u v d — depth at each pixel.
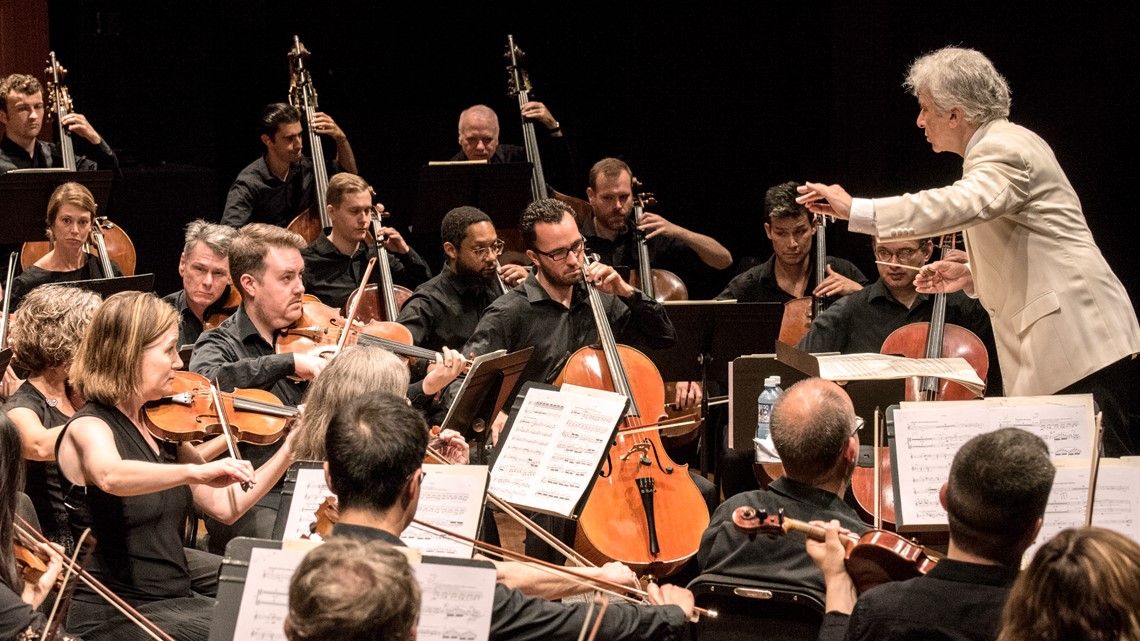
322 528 4.79
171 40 13.33
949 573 4.19
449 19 14.05
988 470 4.12
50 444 6.13
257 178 12.26
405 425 4.34
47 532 6.15
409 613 3.29
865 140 12.05
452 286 10.15
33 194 10.34
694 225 13.73
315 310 8.94
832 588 4.74
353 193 10.85
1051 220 6.47
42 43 12.91
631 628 4.62
